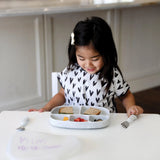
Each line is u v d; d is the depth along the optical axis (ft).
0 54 7.13
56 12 7.47
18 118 3.24
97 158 2.46
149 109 8.70
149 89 10.41
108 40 3.59
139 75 10.07
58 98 4.17
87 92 4.01
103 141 2.74
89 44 3.36
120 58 9.40
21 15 7.03
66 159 2.44
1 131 2.94
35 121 3.17
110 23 8.75
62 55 8.16
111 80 3.89
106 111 3.35
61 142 2.61
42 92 8.10
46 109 3.83
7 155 2.50
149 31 9.86
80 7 7.90
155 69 10.51
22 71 7.59
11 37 7.16
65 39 8.08
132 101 4.02
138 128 3.01
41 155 2.43
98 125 2.98
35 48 7.64
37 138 2.66
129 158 2.46
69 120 3.11
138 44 9.71
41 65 7.85
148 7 9.51
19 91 7.71
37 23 7.45
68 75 4.12
